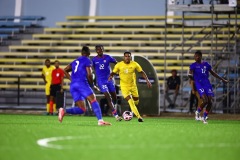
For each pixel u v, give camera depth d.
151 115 66.00
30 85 86.88
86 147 24.88
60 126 39.50
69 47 92.56
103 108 63.84
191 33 89.94
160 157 21.67
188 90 80.31
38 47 93.31
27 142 26.92
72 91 39.62
